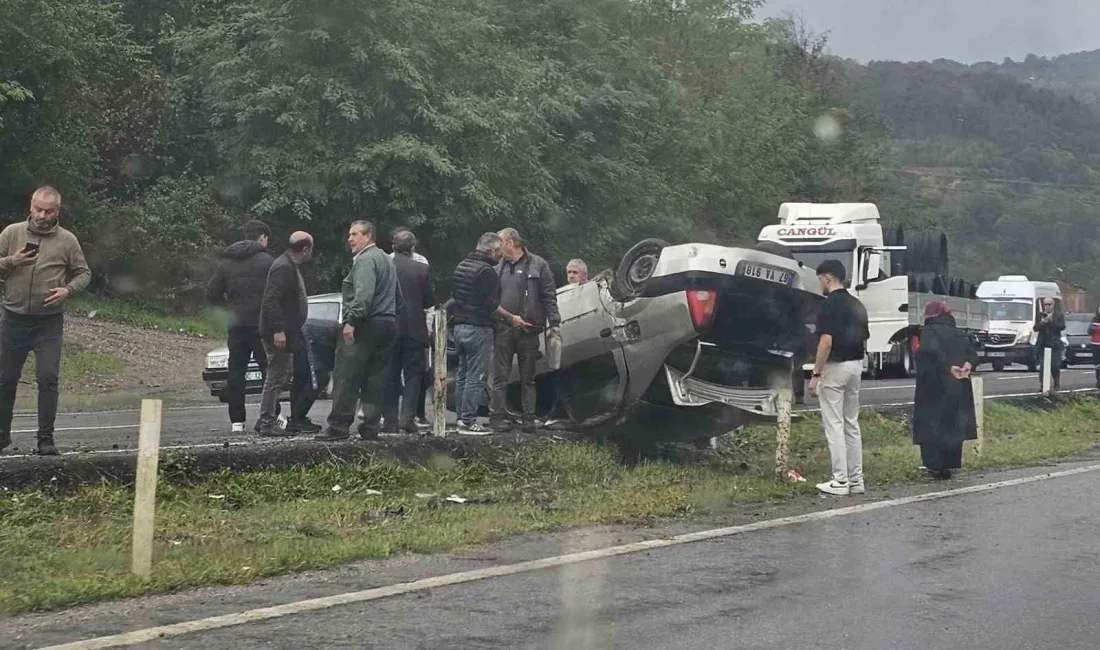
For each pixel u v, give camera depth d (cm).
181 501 928
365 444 1066
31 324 957
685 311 1094
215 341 2978
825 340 1118
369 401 1113
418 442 1095
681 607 665
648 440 1227
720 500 1041
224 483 969
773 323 1167
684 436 1214
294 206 3166
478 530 874
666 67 4816
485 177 3378
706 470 1197
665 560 791
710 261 1095
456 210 3350
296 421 1198
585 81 4044
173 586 696
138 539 708
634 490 1069
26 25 3008
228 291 1232
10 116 2995
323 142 3250
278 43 3209
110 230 3200
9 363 955
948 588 721
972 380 1412
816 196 5606
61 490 898
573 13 4162
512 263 1209
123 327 2884
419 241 3400
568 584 718
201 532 843
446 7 3556
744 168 4834
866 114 6159
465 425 1210
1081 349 4238
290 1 3216
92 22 3203
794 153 5231
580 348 1199
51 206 952
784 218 2870
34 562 741
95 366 2409
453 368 1477
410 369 1200
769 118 5116
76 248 966
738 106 4925
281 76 3281
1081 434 1825
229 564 743
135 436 1320
